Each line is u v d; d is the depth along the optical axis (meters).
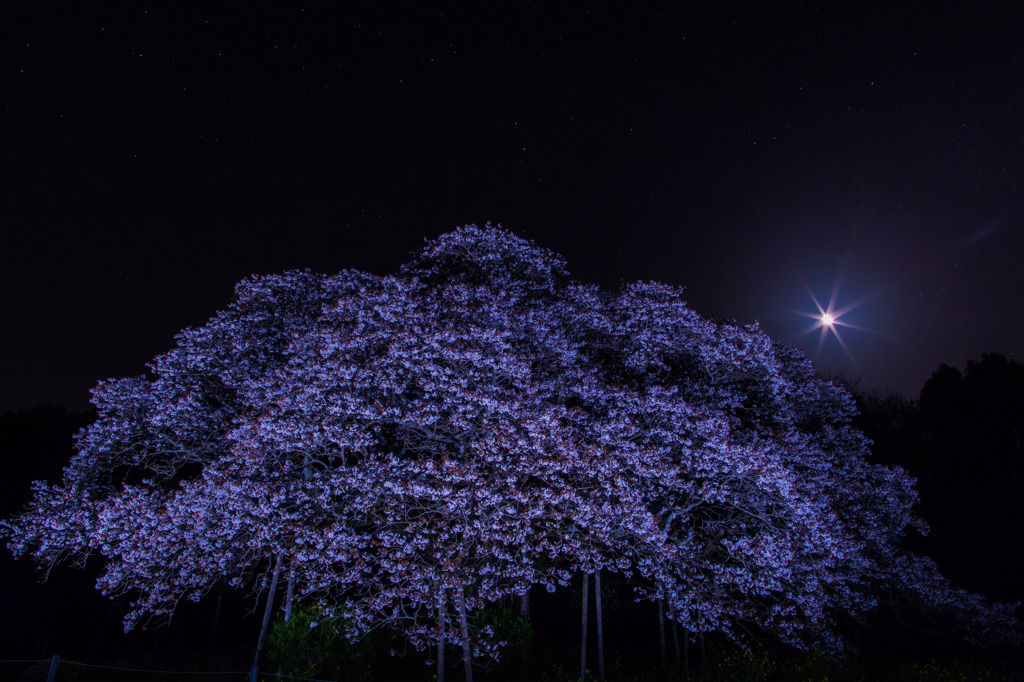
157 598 15.11
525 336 19.48
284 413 16.39
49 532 16.22
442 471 15.23
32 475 31.75
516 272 22.86
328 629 15.34
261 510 14.83
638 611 25.75
